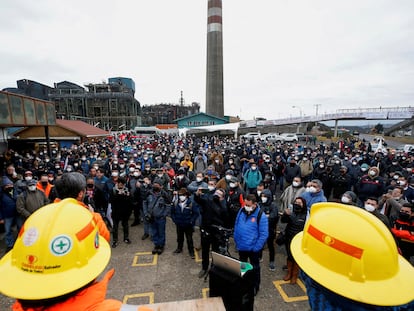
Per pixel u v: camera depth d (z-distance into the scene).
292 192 5.20
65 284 0.85
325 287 0.99
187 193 4.39
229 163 9.05
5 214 4.57
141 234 5.49
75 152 12.93
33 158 11.09
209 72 52.38
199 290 3.49
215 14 50.91
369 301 0.89
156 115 66.06
